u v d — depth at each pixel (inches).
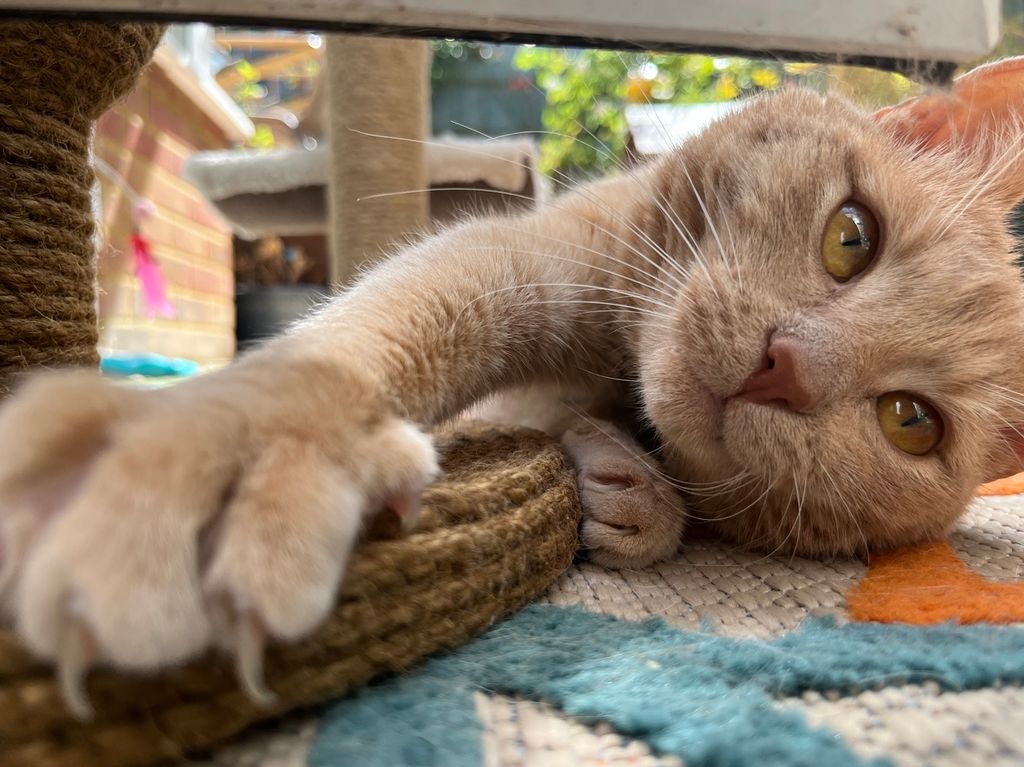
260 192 20.6
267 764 3.4
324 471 3.4
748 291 6.3
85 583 2.9
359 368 4.4
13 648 2.9
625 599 5.8
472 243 7.4
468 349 6.6
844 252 6.6
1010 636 4.9
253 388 3.6
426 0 4.3
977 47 5.1
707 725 3.7
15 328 7.6
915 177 7.1
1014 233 7.6
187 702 3.3
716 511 7.3
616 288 7.7
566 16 4.4
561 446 7.3
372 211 12.2
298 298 32.1
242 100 35.4
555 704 4.0
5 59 7.0
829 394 6.2
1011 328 6.9
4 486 3.0
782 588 6.1
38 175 7.6
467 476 5.5
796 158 6.8
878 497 6.6
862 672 4.3
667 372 6.6
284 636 3.2
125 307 22.1
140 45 8.2
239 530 3.1
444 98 31.1
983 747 3.7
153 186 24.3
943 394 6.6
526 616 5.2
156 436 3.2
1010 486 10.0
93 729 3.1
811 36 4.7
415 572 4.2
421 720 3.7
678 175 7.5
